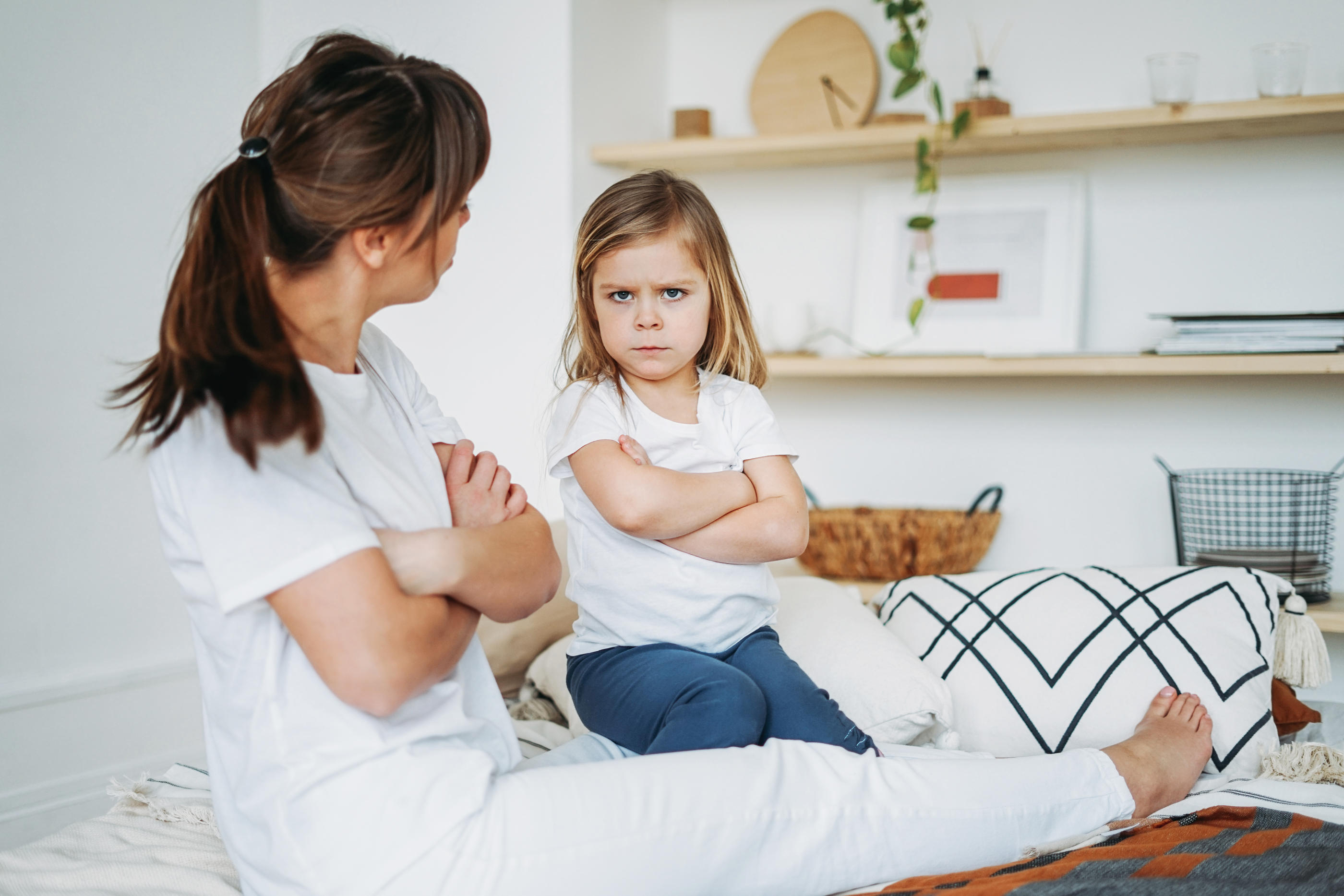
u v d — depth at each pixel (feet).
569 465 4.32
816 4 8.30
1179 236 7.51
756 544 4.05
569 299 7.64
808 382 8.46
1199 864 3.01
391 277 3.08
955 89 7.95
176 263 7.63
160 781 4.35
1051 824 3.50
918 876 3.22
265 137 2.89
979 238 7.86
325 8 8.23
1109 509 7.75
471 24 7.85
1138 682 4.66
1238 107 6.56
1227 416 7.46
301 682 2.80
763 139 7.51
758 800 3.09
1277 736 4.62
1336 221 7.16
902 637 5.27
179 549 2.83
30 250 6.85
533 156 7.72
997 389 7.99
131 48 7.47
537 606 3.23
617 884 2.86
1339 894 2.76
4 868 3.42
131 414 7.37
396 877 2.71
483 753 2.95
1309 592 6.65
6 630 6.68
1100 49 7.62
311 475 2.78
